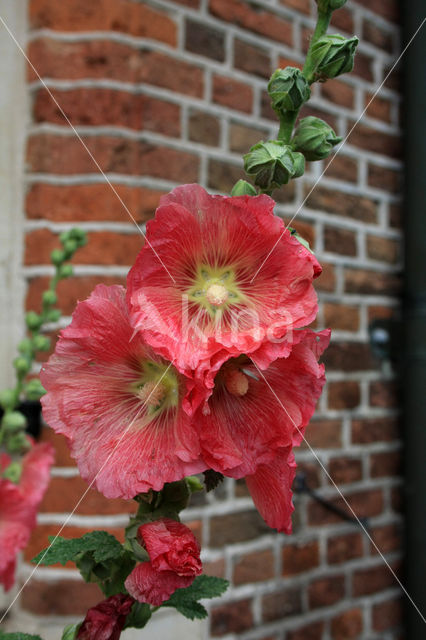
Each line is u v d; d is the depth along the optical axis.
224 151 1.20
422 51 1.48
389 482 1.46
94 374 0.44
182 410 0.43
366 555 1.40
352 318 1.40
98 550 0.46
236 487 1.20
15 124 0.93
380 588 1.42
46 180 0.95
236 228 0.43
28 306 0.86
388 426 1.47
